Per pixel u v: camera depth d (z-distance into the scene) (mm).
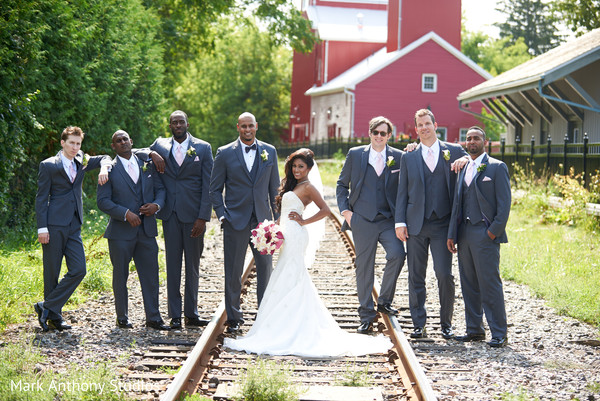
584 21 30547
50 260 7254
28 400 5078
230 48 59969
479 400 5352
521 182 19234
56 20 13344
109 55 16172
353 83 41938
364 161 7695
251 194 7676
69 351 6496
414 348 6926
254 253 7840
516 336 7504
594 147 16344
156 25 22125
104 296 8969
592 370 6266
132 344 6730
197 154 7805
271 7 33281
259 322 7125
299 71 55688
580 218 14984
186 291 7789
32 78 12516
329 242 14398
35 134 13258
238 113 59531
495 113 28703
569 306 8570
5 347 6242
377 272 11102
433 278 10750
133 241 7527
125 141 7637
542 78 19547
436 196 7418
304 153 7449
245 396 5266
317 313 7113
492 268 7133
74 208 7355
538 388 5707
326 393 5426
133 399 5223
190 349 6652
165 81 29859
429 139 7480
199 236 7836
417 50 42531
